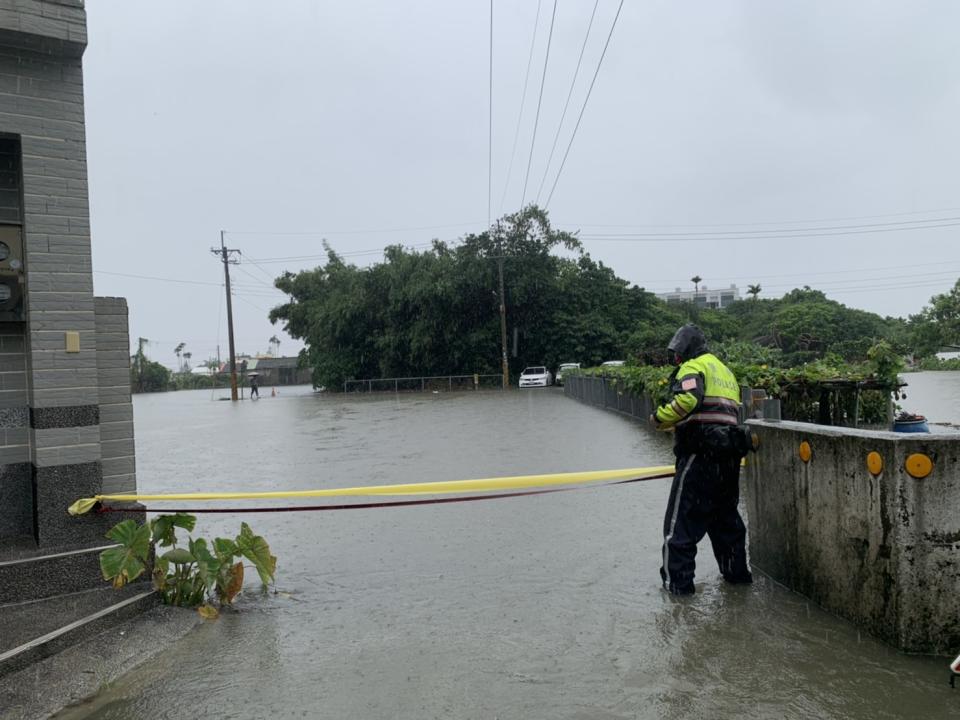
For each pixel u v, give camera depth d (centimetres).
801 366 1093
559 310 4853
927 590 343
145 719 316
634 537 613
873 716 295
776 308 7325
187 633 418
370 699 328
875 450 359
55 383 456
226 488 944
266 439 1662
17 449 479
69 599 435
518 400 3025
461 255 4794
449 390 4672
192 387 8606
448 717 309
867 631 372
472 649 383
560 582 497
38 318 452
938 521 341
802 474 431
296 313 5488
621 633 397
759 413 548
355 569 554
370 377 5275
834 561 399
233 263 4662
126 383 502
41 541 452
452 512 745
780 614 409
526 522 687
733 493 465
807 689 320
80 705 330
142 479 1072
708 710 306
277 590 504
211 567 450
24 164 449
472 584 502
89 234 471
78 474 461
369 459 1180
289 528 707
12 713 319
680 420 457
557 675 347
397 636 407
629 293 5081
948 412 1414
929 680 322
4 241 456
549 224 4838
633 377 1655
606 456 1088
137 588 456
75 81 468
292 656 381
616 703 316
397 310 4897
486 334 4809
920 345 5484
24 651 358
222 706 325
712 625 399
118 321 502
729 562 470
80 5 461
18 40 443
